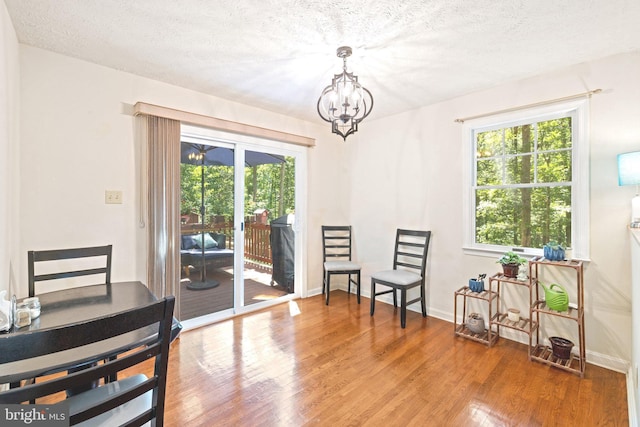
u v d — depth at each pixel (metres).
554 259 2.32
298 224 3.92
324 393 1.91
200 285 3.07
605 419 1.69
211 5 1.67
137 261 2.58
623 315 2.17
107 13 1.74
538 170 2.65
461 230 3.07
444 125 3.19
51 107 2.20
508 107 2.72
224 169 3.22
